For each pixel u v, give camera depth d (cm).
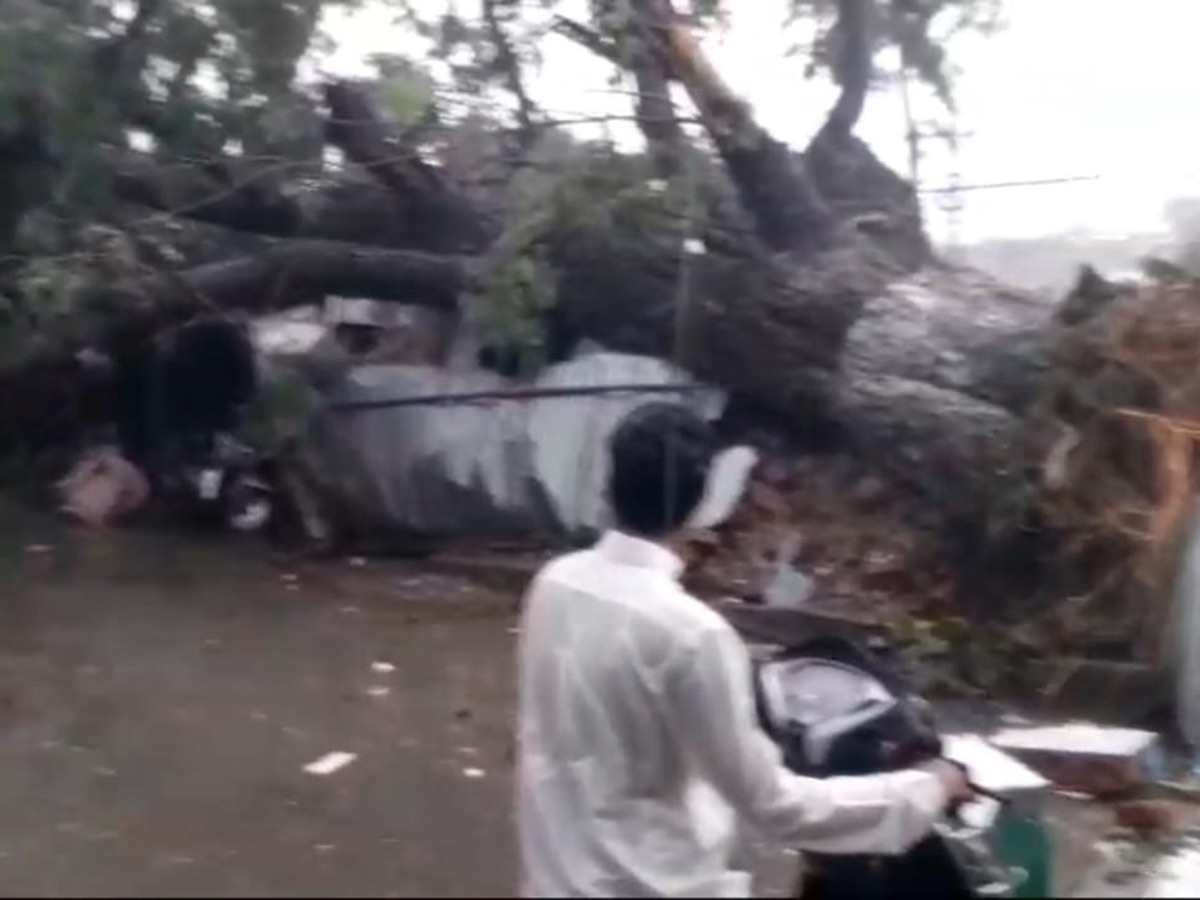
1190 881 446
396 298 884
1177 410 649
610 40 768
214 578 813
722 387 809
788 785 344
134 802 505
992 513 682
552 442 848
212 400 932
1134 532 636
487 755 555
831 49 799
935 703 629
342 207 872
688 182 776
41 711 602
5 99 805
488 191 863
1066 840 475
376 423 885
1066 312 709
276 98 828
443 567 830
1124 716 613
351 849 464
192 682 640
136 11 825
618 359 841
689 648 331
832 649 428
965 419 708
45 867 449
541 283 802
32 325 890
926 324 743
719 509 351
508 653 687
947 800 381
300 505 895
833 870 397
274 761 547
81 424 967
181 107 839
